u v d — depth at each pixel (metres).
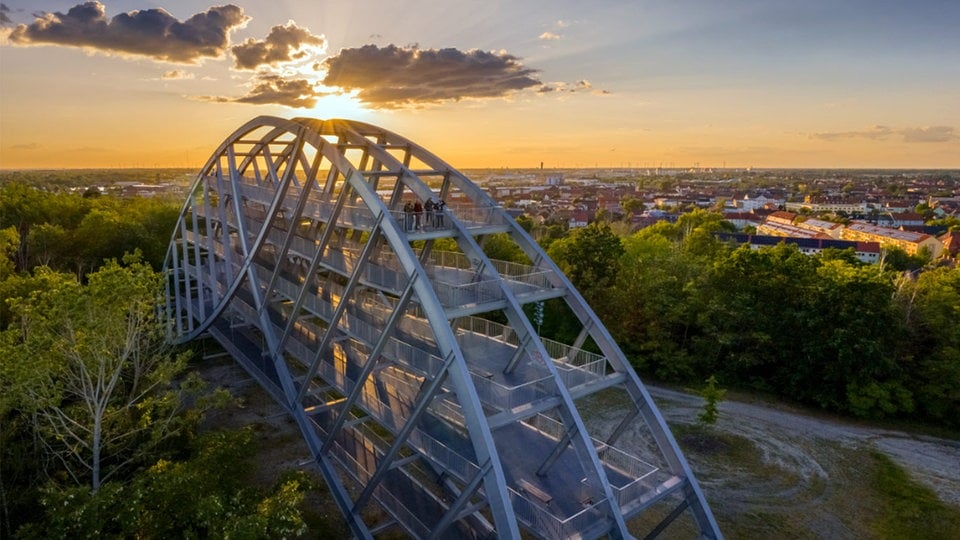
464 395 17.92
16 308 22.94
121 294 21.77
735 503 27.28
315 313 27.98
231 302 37.03
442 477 26.95
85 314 21.17
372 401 23.69
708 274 47.91
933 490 28.88
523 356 23.67
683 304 45.62
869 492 28.61
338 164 24.00
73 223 75.44
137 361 25.69
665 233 98.56
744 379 43.56
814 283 42.75
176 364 24.91
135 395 28.78
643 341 45.97
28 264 58.62
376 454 26.11
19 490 23.09
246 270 32.72
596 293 48.81
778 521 25.98
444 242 64.62
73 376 22.81
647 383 43.41
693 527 25.42
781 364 42.78
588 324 22.83
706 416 32.66
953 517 26.62
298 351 28.95
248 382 40.53
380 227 21.89
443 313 19.03
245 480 27.44
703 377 44.25
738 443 33.53
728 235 113.38
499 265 27.62
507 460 21.39
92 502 16.88
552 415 34.56
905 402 36.75
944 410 37.03
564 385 19.72
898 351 40.34
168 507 18.45
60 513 16.94
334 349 30.39
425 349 23.70
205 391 38.69
